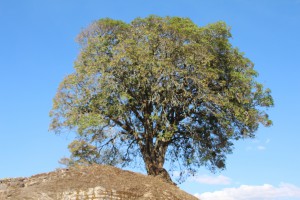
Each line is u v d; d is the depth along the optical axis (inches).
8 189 1010.7
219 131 1402.6
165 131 1282.0
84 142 1358.3
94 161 1387.8
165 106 1325.0
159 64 1282.0
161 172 1314.0
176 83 1295.5
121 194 987.3
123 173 1093.8
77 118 1314.0
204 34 1373.0
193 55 1316.4
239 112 1326.3
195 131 1368.1
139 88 1330.0
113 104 1304.1
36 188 994.7
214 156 1407.5
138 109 1366.9
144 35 1347.2
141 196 1010.7
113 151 1405.0
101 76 1321.4
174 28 1338.6
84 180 1018.1
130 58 1294.3
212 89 1371.8
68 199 954.7
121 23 1423.5
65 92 1352.1
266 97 1382.9
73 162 1359.5
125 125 1359.5
